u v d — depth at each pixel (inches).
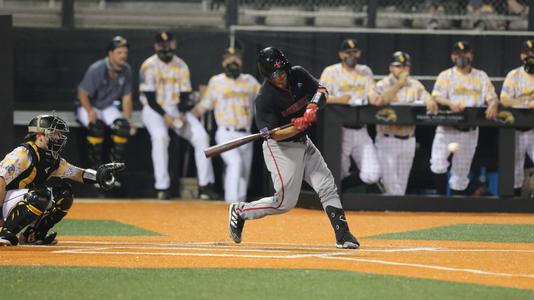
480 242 1190.9
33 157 1033.5
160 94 1919.3
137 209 1721.2
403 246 1114.1
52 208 1063.0
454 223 1501.0
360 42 1969.7
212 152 1002.1
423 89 1814.7
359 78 1800.0
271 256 964.0
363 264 899.4
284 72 971.9
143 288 745.6
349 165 1835.6
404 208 1754.4
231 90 1900.8
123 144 1908.2
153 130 1920.5
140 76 1932.8
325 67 1966.0
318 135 1855.3
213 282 775.1
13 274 821.2
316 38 1967.3
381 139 1801.2
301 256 965.2
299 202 1806.1
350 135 1787.6
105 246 1085.8
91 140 1905.8
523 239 1235.2
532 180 1831.9
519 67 1892.2
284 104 995.3
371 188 1873.8
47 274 821.2
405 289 743.7
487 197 1755.7
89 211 1663.4
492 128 1905.8
